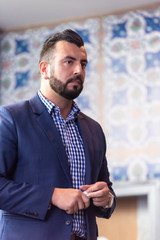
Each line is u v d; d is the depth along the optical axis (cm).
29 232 177
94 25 500
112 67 481
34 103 201
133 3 482
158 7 479
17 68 528
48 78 201
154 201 432
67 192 178
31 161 184
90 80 487
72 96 196
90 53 494
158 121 453
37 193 177
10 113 192
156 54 469
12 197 177
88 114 479
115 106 471
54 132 191
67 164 186
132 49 478
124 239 436
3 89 529
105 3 484
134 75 471
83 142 200
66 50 196
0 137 185
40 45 523
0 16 517
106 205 198
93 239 188
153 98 459
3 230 180
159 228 424
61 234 178
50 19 519
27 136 187
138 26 482
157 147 448
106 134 468
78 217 187
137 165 451
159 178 441
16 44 535
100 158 208
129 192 440
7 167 185
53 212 180
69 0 478
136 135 457
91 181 196
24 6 492
